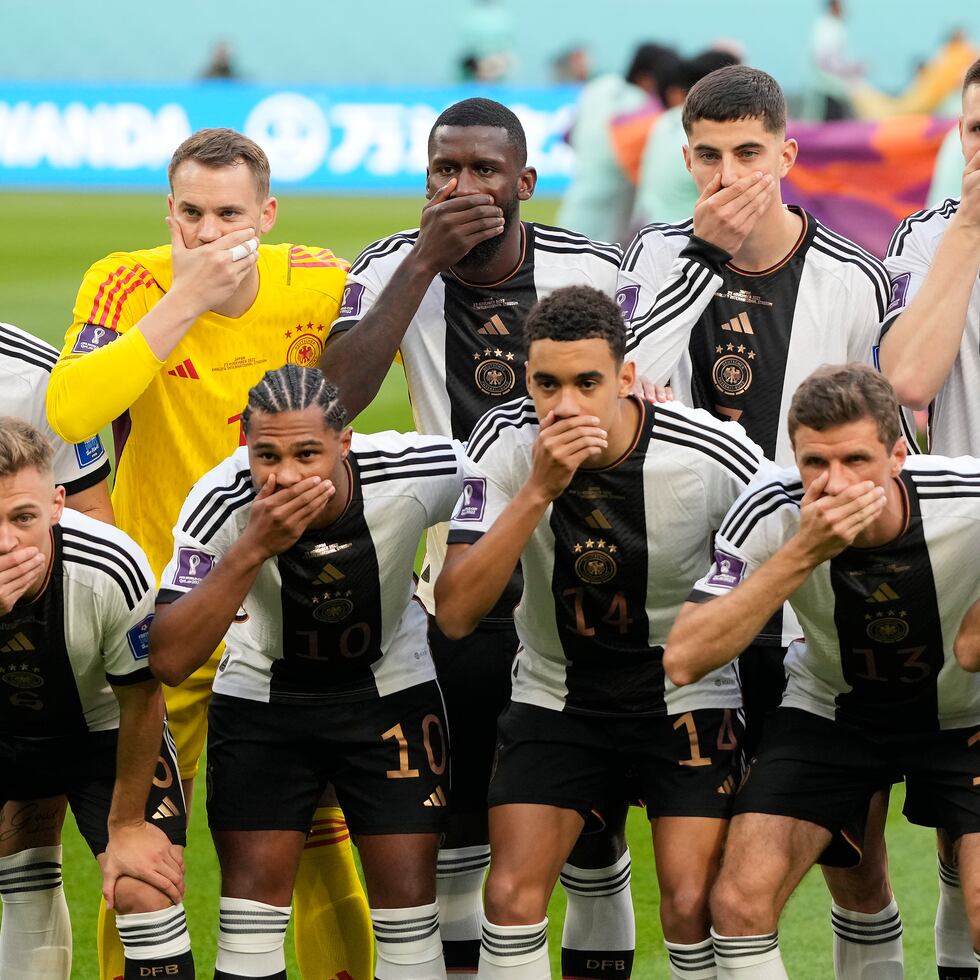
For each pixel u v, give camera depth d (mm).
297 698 13195
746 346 14766
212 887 17359
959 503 12156
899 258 15539
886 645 12461
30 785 13414
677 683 12195
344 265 15812
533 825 12820
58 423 14133
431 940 12820
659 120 34750
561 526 12852
